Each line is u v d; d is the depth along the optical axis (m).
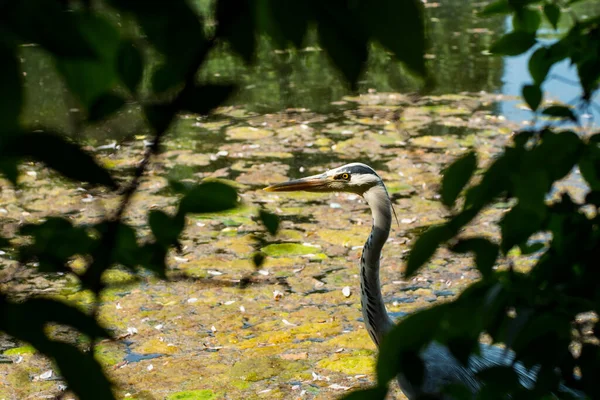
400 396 7.95
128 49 1.46
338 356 9.00
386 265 11.24
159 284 10.65
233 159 15.54
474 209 2.50
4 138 1.38
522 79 20.45
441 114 18.03
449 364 5.79
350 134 16.92
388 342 2.12
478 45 23.72
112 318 9.87
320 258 11.52
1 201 13.16
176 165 15.02
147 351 9.17
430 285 10.66
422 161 15.20
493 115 17.81
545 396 2.52
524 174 2.56
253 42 1.44
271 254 11.68
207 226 12.64
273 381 8.51
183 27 1.41
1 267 10.36
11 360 8.94
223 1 1.42
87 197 13.23
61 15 1.30
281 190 7.70
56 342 1.53
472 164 2.50
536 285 2.75
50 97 16.95
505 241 2.59
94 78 1.49
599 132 2.79
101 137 14.95
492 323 2.44
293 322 9.83
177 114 1.59
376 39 1.33
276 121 17.89
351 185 7.28
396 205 13.19
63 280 10.49
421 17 1.31
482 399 2.43
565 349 2.44
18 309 1.53
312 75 21.64
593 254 2.88
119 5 1.36
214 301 10.32
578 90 17.66
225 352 9.14
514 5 3.62
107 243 1.98
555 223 3.10
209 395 8.24
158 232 2.22
